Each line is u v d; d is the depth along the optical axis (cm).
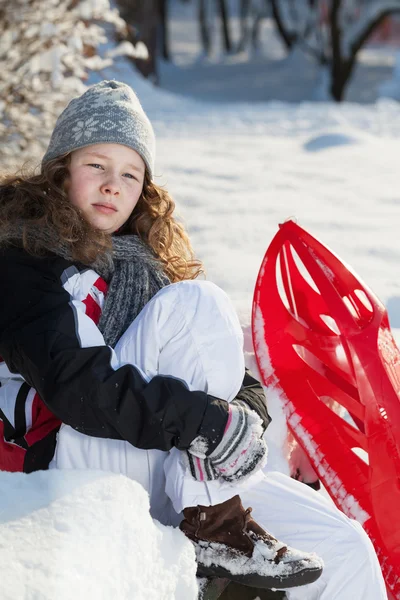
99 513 211
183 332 261
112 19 763
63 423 266
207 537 255
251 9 4631
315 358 339
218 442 249
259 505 274
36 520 204
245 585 272
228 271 566
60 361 250
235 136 1305
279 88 3328
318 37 3206
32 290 266
